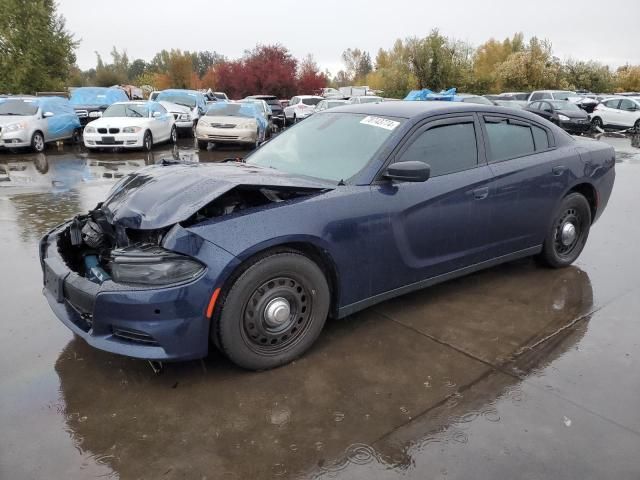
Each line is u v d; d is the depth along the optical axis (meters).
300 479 2.24
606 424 2.59
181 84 54.94
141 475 2.27
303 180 3.32
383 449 2.42
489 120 4.06
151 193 3.10
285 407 2.74
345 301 3.33
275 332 3.04
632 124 20.77
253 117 15.90
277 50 43.88
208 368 3.12
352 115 4.01
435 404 2.76
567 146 4.55
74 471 2.30
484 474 2.26
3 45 28.38
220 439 2.50
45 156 13.75
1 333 3.54
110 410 2.72
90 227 3.49
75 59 31.16
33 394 2.86
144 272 2.69
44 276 3.33
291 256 2.99
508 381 2.97
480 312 3.88
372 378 3.01
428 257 3.67
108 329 2.79
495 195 3.93
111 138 14.24
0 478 2.25
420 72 35.53
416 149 3.59
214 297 2.75
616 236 5.88
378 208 3.31
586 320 3.74
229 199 3.11
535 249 4.47
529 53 41.44
